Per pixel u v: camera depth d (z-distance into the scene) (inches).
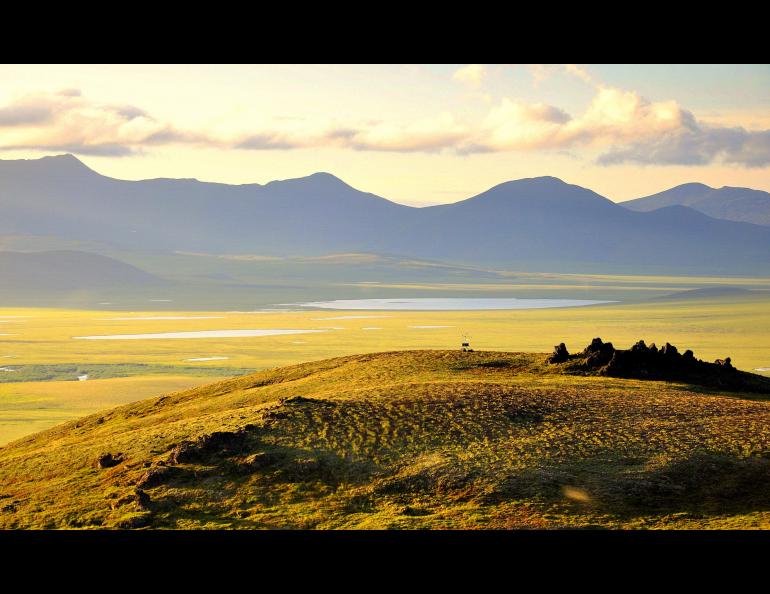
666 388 2933.1
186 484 2084.2
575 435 2252.7
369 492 1994.3
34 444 3240.7
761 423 2325.3
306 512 1898.4
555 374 3225.9
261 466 2144.4
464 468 2062.0
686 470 2017.7
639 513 1822.1
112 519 1898.4
